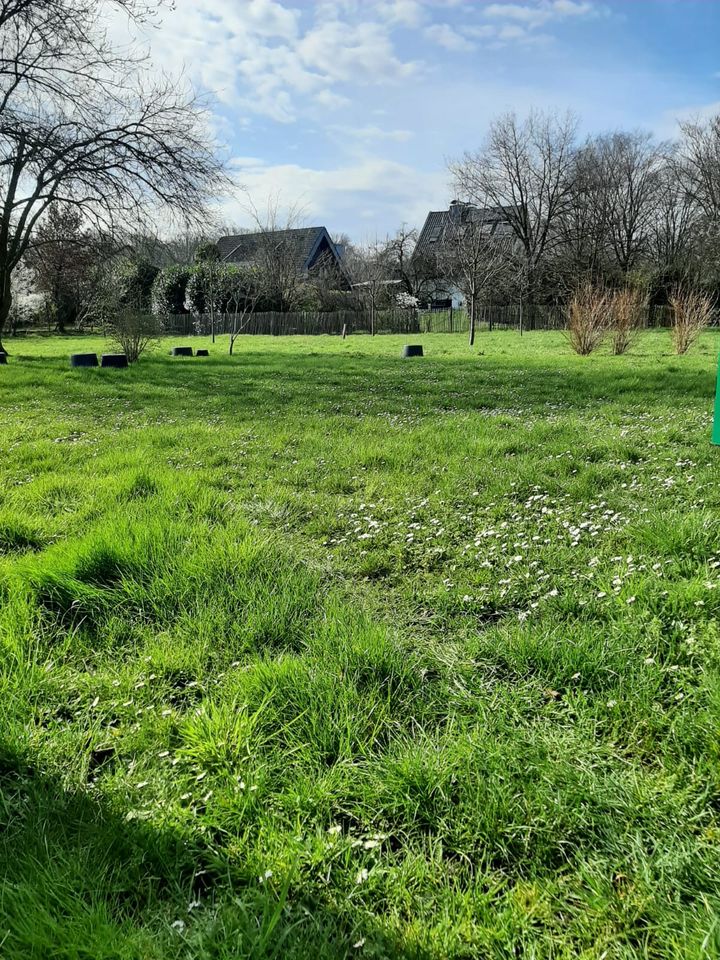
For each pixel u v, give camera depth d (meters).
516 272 46.06
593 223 54.91
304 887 1.82
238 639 3.17
